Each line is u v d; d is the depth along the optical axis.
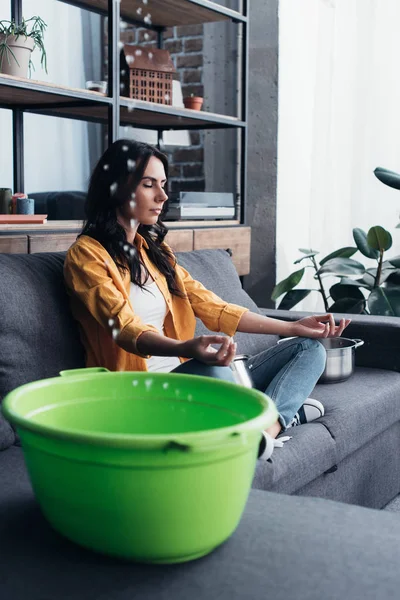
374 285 3.02
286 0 3.35
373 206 3.39
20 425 0.79
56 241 2.10
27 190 2.90
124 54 2.62
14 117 2.65
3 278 1.57
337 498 1.87
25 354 1.55
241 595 0.75
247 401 0.93
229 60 3.40
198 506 0.78
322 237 3.47
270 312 2.60
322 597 0.75
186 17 2.96
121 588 0.77
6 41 2.16
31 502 1.01
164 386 1.03
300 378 1.81
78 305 1.71
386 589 0.77
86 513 0.78
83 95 2.30
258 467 1.47
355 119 3.38
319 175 3.45
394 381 2.21
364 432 1.94
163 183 1.85
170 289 1.93
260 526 0.92
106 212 1.79
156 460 0.74
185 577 0.79
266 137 3.43
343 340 2.28
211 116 2.86
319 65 3.41
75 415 1.01
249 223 3.51
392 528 0.92
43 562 0.82
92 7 2.77
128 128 3.13
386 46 3.31
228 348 1.42
